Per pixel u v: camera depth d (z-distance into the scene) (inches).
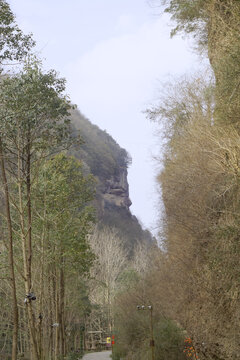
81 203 1275.8
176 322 1226.6
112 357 1694.1
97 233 3152.1
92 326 2999.5
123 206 6210.6
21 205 872.9
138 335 1457.9
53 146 887.7
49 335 1384.1
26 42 823.1
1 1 797.9
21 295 1215.6
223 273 637.3
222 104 657.6
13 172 874.8
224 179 670.5
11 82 834.8
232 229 615.2
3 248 1106.1
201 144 727.7
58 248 1237.1
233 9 668.7
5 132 841.5
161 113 1056.2
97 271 2783.0
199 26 857.5
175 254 805.2
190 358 1064.8
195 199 720.3
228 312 681.0
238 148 636.7
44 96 841.5
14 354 762.8
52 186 1147.3
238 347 655.8
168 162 945.5
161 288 1081.4
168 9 829.8
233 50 621.9
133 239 4714.6
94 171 6210.6
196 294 783.1
